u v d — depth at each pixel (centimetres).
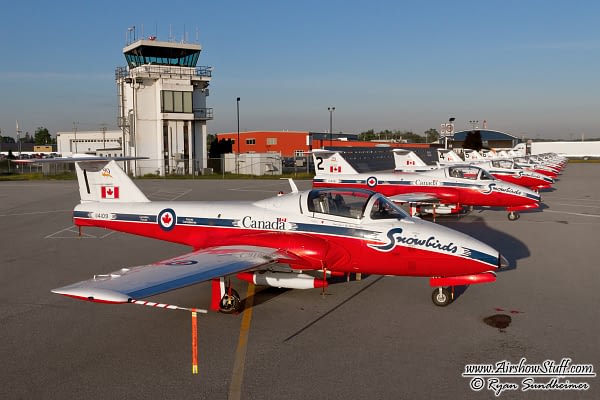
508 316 862
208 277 754
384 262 941
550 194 3097
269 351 716
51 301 959
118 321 843
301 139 8219
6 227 1884
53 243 1563
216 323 833
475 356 696
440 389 601
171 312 889
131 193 1182
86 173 1209
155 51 5162
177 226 1109
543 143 12000
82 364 673
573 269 1184
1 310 902
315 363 675
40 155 8881
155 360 685
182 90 5200
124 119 5266
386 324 826
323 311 893
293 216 1009
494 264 889
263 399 576
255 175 5400
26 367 664
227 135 8806
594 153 11525
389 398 579
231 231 1056
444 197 2030
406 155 2912
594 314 868
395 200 1908
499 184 1994
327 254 941
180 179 4862
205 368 660
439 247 905
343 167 2331
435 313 881
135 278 726
